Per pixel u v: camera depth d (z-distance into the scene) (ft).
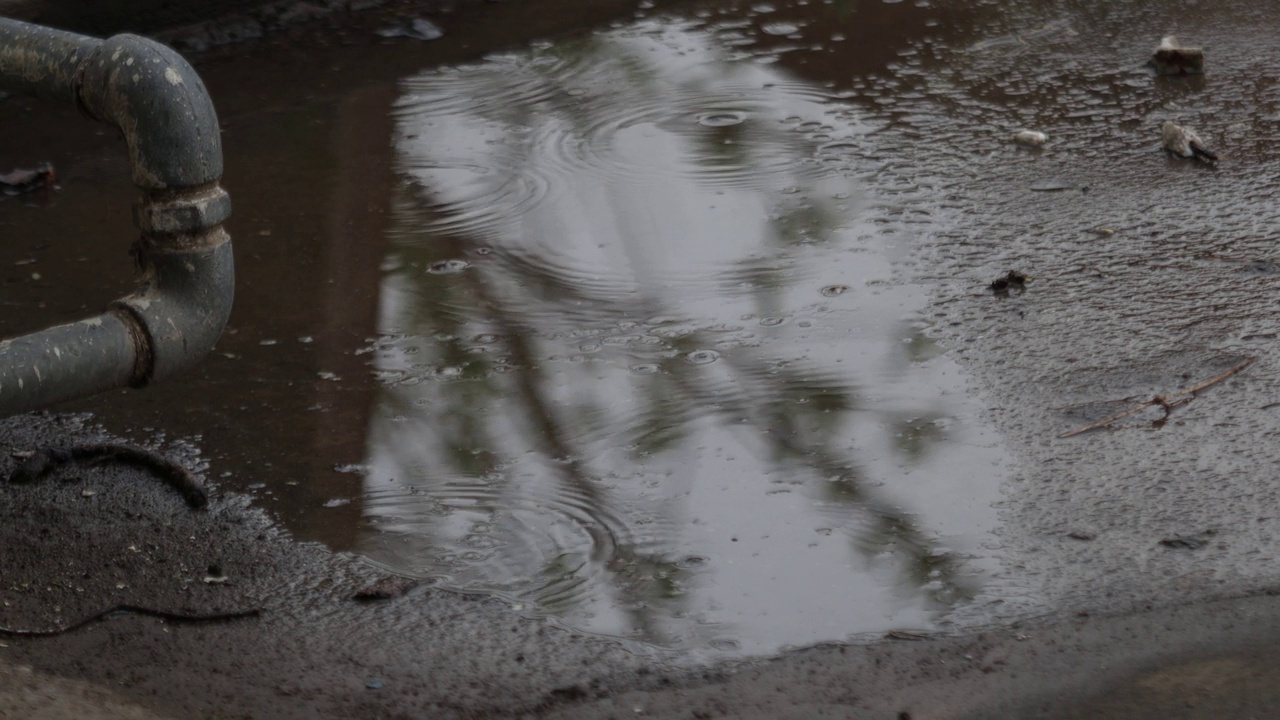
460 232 14.10
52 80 8.06
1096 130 16.02
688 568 8.89
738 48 19.54
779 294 12.60
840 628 8.22
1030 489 9.54
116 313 8.09
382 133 16.81
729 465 10.04
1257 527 8.91
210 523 9.45
